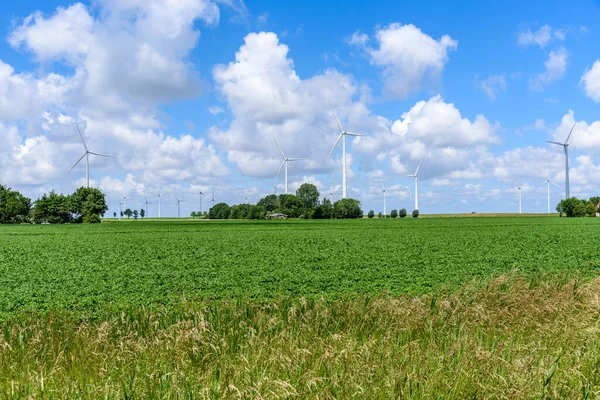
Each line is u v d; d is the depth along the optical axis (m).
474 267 24.83
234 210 182.88
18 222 143.62
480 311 10.75
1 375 8.00
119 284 20.38
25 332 10.08
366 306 11.69
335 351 7.90
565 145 131.88
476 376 7.27
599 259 28.31
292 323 10.46
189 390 6.82
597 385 7.31
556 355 8.30
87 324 10.70
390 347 8.51
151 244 42.94
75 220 137.12
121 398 6.74
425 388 7.01
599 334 9.84
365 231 62.88
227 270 24.45
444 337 9.53
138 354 8.61
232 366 7.56
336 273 23.00
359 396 6.75
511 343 8.95
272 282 20.61
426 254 31.66
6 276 23.16
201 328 9.15
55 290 19.02
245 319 10.79
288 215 179.75
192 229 73.88
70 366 8.52
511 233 54.25
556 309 11.16
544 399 6.78
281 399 6.72
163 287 19.41
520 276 16.12
